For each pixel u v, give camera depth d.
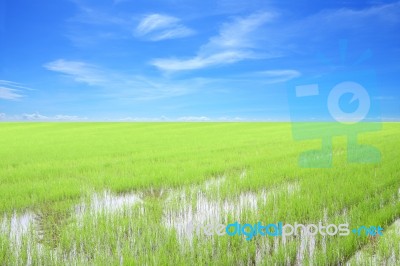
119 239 4.96
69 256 4.53
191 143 17.94
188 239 4.89
